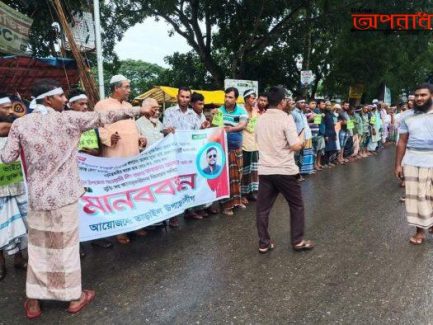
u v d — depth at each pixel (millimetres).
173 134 5051
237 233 5176
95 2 7512
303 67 18047
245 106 6633
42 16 9875
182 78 20375
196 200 5535
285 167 4289
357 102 20484
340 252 4449
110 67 16781
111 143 4629
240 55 16359
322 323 3043
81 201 4168
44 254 3229
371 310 3209
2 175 3822
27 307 3307
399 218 5699
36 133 3084
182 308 3326
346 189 7734
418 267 4016
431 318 3078
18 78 7766
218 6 15570
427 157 4477
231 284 3730
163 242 4930
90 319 3213
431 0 15312
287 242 4805
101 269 4160
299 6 15320
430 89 4457
